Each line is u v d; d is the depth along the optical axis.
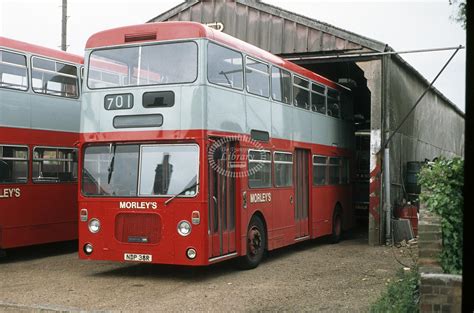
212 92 10.38
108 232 10.54
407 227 15.91
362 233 19.88
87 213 10.73
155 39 10.59
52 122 13.91
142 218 10.34
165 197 10.15
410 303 6.86
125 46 10.80
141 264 12.52
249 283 10.24
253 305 8.48
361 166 21.69
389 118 16.50
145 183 10.35
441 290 5.84
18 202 12.95
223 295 9.21
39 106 13.55
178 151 10.21
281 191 13.20
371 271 11.43
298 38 17.00
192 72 10.23
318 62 17.03
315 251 14.80
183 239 10.02
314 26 16.81
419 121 21.45
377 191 16.16
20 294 9.36
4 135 12.62
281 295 9.16
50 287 9.95
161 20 18.45
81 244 10.74
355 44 16.44
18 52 13.01
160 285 10.10
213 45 10.54
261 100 12.36
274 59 13.22
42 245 16.06
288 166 13.70
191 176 10.05
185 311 8.16
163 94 10.36
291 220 13.72
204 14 17.98
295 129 14.17
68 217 14.33
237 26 17.67
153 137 10.34
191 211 9.99
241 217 11.17
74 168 14.56
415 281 7.36
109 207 10.56
